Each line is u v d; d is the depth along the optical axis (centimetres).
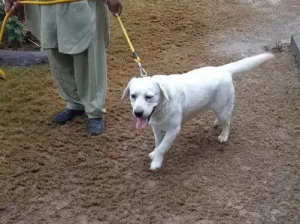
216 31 598
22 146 385
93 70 385
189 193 338
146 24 605
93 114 401
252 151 379
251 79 486
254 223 314
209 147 384
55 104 441
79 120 416
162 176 354
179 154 376
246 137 396
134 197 336
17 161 369
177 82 348
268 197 335
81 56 380
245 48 556
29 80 478
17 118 418
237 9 664
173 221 316
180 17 629
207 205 328
